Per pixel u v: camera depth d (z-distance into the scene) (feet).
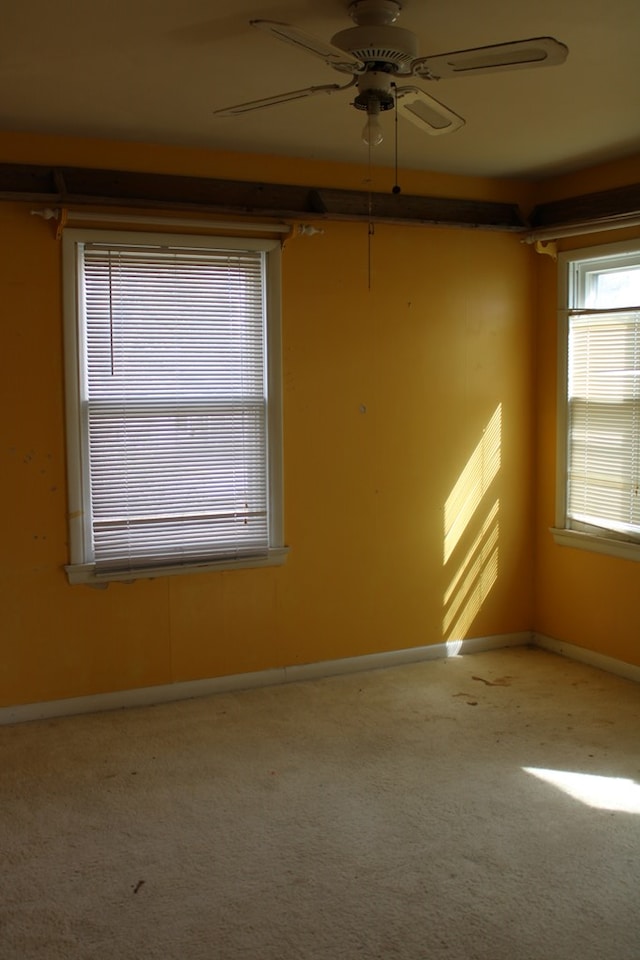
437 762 11.28
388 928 7.92
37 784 10.73
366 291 14.25
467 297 15.10
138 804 10.23
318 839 9.44
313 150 13.15
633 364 13.93
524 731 12.24
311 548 14.25
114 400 12.79
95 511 12.84
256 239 13.29
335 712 13.00
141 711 13.10
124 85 10.23
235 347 13.42
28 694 12.71
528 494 15.99
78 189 12.25
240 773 11.01
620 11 8.32
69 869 8.91
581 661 15.24
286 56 9.37
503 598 16.01
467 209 14.88
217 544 13.57
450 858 9.04
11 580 12.48
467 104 10.98
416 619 15.21
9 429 12.27
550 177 15.06
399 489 14.84
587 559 15.01
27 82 10.09
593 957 7.50
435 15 8.43
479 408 15.39
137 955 7.59
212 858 9.08
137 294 12.78
